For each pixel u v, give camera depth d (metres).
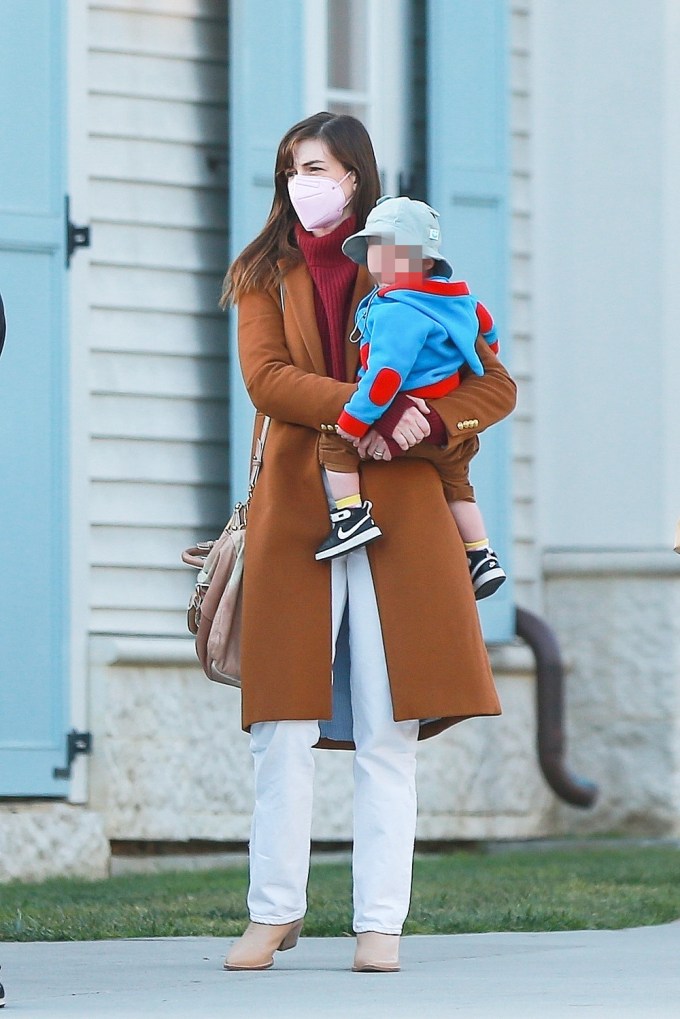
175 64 31.14
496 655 33.25
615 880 27.27
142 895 25.39
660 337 34.75
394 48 33.53
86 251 29.92
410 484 17.08
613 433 35.06
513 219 35.28
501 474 33.38
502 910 23.23
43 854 28.83
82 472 29.75
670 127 34.81
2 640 28.69
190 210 31.20
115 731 29.72
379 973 17.03
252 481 17.61
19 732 28.80
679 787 34.41
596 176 35.28
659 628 34.53
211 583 17.50
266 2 31.17
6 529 28.75
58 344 29.28
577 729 35.03
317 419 16.80
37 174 29.33
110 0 30.59
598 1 35.28
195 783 30.44
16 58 29.22
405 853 17.19
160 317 30.81
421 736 17.45
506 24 33.72
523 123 35.44
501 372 17.44
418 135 33.69
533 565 35.12
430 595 16.98
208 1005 14.69
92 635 29.83
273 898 17.36
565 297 35.47
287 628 16.94
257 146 31.05
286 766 17.11
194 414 31.05
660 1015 14.18
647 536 34.72
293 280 17.44
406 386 16.86
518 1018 13.95
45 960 18.47
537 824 33.88
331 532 16.95
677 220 34.84
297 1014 14.09
